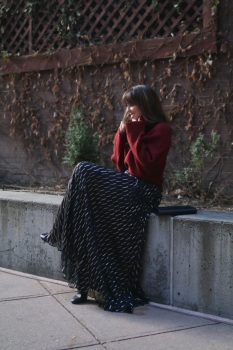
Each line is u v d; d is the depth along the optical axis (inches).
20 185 264.2
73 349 129.0
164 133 155.6
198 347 130.1
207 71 209.5
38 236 190.4
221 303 147.5
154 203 159.6
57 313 152.8
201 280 151.1
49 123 258.5
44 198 199.9
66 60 248.1
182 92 217.2
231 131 207.3
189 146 216.7
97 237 154.9
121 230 155.2
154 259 160.4
